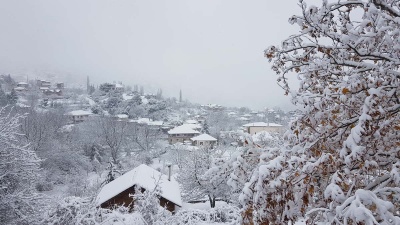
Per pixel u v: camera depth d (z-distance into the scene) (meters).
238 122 113.88
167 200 21.23
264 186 3.21
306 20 3.53
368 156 3.12
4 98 92.25
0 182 12.31
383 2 3.28
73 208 8.39
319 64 3.71
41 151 42.31
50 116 57.28
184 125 83.44
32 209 12.10
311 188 3.26
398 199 3.11
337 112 3.44
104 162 55.12
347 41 3.36
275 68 4.04
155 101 110.81
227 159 4.20
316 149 3.52
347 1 3.45
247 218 3.51
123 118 89.88
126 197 20.77
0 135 12.51
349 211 2.40
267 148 4.02
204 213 9.60
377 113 2.93
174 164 51.53
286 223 3.33
